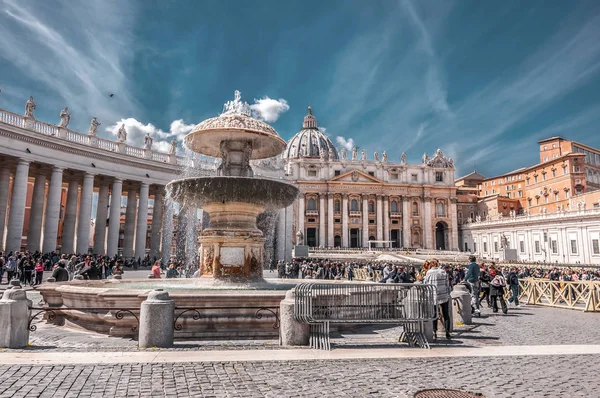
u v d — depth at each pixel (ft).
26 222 156.25
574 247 201.16
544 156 298.35
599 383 18.52
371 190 321.73
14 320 23.82
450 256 245.86
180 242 119.96
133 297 28.81
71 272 84.33
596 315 46.29
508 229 256.73
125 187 150.92
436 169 336.70
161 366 19.97
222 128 40.29
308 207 319.06
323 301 25.86
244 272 40.14
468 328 35.19
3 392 16.14
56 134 118.01
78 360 20.74
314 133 428.97
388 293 27.94
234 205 40.63
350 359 22.15
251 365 20.54
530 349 25.67
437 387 17.70
